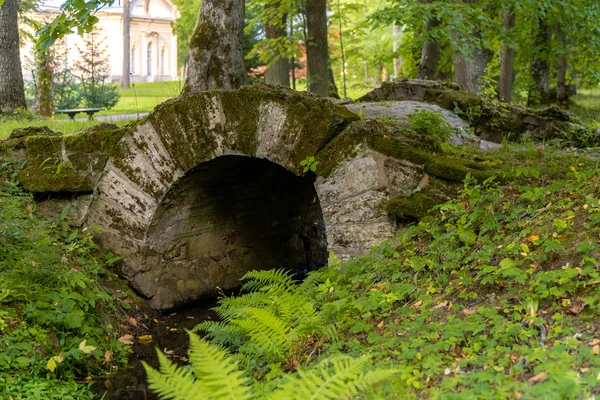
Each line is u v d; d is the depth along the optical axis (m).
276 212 10.60
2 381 5.87
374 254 7.37
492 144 9.37
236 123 8.12
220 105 8.15
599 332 4.29
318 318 5.62
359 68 31.30
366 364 4.56
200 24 10.38
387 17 12.65
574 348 4.16
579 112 19.39
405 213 7.26
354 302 5.90
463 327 4.77
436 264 6.16
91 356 7.05
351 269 7.00
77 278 7.42
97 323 7.52
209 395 3.76
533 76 21.41
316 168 7.73
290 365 5.41
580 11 13.34
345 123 7.71
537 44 18.50
